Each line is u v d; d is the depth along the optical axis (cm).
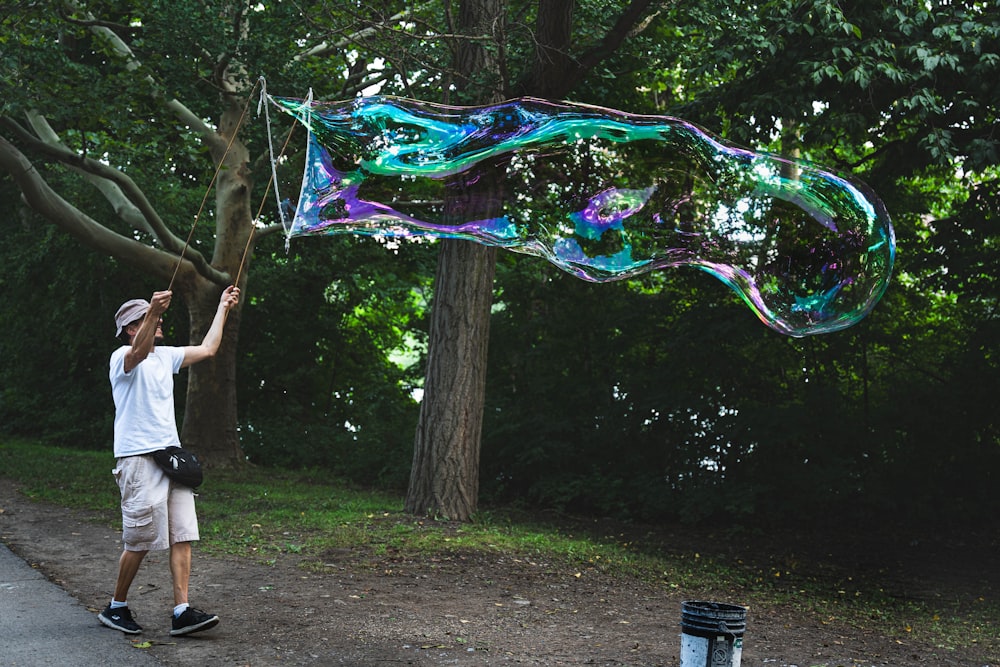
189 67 1148
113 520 881
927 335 1272
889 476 1176
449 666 466
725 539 1084
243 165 1409
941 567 959
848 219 531
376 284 1892
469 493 1003
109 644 464
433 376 1008
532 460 1241
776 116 920
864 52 840
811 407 1195
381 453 1423
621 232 568
